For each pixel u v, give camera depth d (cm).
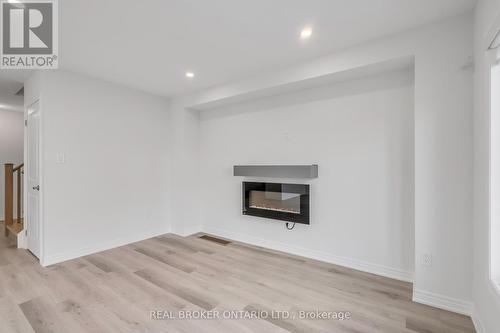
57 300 222
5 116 514
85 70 309
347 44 249
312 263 305
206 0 183
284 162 343
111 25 213
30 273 275
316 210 317
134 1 182
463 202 201
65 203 312
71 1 181
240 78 338
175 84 362
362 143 283
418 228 218
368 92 278
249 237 382
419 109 216
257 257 325
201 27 218
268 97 356
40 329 184
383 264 272
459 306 204
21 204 463
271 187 352
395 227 265
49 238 299
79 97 323
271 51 263
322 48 257
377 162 274
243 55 271
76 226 321
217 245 373
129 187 379
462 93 200
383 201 271
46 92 296
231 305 216
